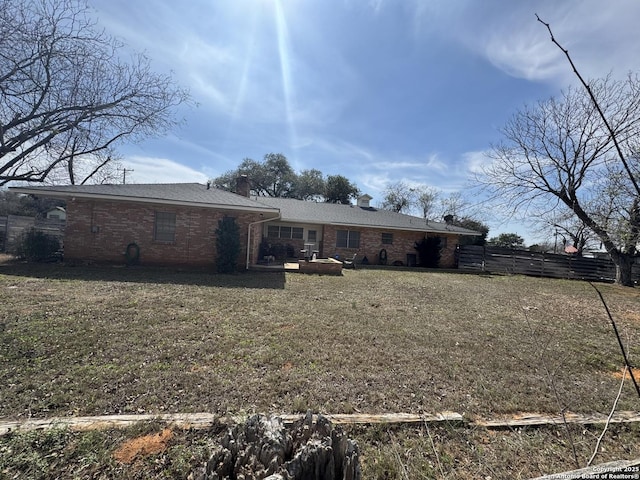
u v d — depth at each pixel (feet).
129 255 35.73
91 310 17.37
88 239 35.19
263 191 111.96
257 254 46.11
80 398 8.88
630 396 10.73
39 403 8.52
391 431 8.07
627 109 31.17
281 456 4.20
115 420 7.73
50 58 33.09
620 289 40.75
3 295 19.80
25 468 6.18
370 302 23.71
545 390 10.80
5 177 40.75
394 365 12.28
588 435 8.32
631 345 16.83
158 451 6.81
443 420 8.50
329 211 60.64
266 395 9.52
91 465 6.37
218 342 13.71
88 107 37.73
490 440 7.94
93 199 34.94
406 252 58.75
